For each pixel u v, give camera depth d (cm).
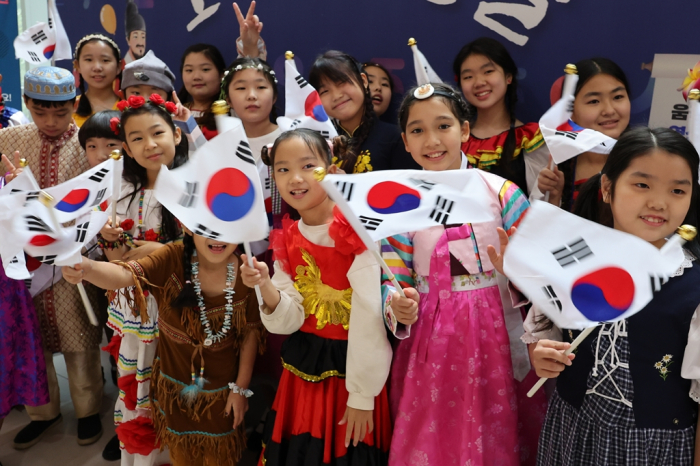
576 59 183
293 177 138
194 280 153
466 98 181
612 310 97
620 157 110
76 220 126
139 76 221
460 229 140
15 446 199
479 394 135
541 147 175
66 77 204
